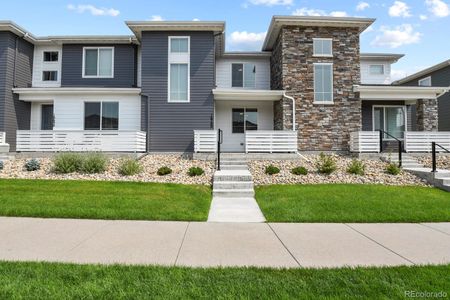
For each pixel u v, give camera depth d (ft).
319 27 53.31
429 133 51.01
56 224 20.16
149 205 24.64
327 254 15.01
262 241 17.06
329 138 52.65
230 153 47.93
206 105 51.60
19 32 53.88
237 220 21.86
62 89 51.80
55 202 24.88
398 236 18.12
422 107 54.29
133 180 34.19
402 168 40.60
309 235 18.28
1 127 50.83
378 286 11.30
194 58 51.90
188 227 19.89
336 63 53.31
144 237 17.60
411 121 65.36
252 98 54.70
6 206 23.52
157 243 16.55
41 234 17.97
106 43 57.72
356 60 53.52
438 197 28.32
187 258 14.34
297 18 51.83
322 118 52.75
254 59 62.49
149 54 51.80
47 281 11.57
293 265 13.53
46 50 60.03
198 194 28.91
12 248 15.53
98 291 10.78
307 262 13.92
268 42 59.31
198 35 52.11
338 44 53.47
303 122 52.54
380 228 19.92
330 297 10.48
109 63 57.72
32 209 22.91
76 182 31.78
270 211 23.88
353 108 53.16
